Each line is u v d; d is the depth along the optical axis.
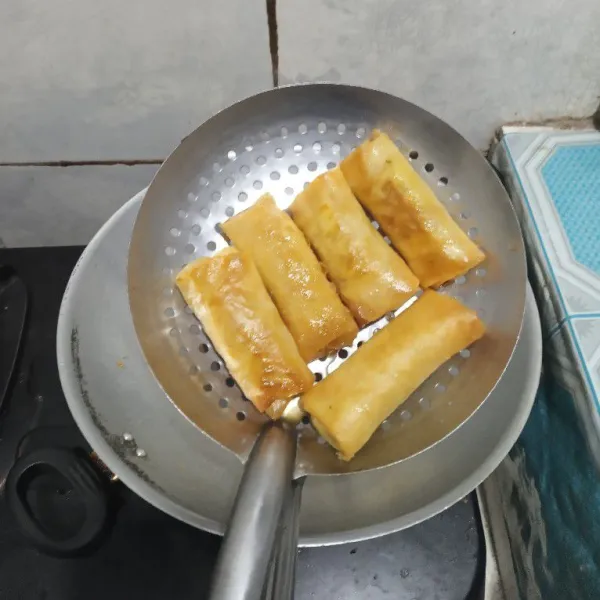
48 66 0.36
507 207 0.36
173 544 0.41
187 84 0.38
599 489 0.35
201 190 0.38
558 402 0.39
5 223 0.50
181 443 0.42
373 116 0.37
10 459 0.44
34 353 0.47
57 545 0.39
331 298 0.38
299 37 0.35
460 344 0.37
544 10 0.34
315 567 0.41
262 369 0.36
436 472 0.40
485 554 0.42
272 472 0.27
